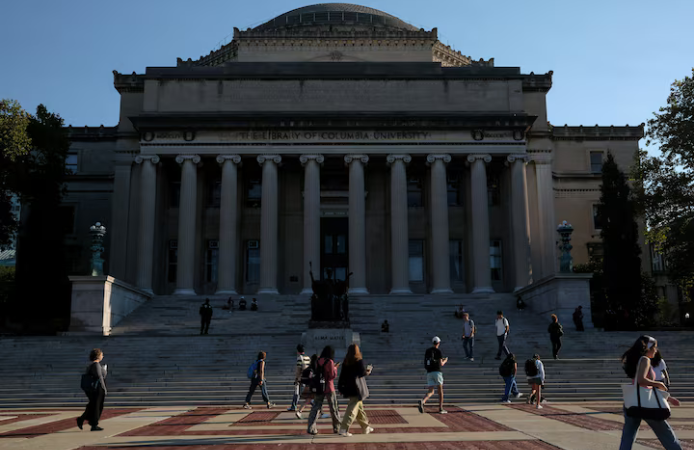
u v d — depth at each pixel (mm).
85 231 61000
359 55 61094
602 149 62156
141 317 45312
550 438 13586
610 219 48188
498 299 48594
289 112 54125
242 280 55812
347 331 31078
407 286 51531
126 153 56125
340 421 15258
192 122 52906
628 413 10367
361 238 51969
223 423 17781
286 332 42719
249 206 57188
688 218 47281
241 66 55781
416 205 57719
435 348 20234
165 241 56062
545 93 58625
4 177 50594
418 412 20344
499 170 57156
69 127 62438
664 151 49000
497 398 24109
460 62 66125
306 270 51281
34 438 14617
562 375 27016
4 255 101625
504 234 56094
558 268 57500
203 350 32875
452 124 53375
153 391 25938
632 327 44469
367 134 53406
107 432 15781
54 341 34531
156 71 55750
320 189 57406
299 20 65062
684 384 25969
